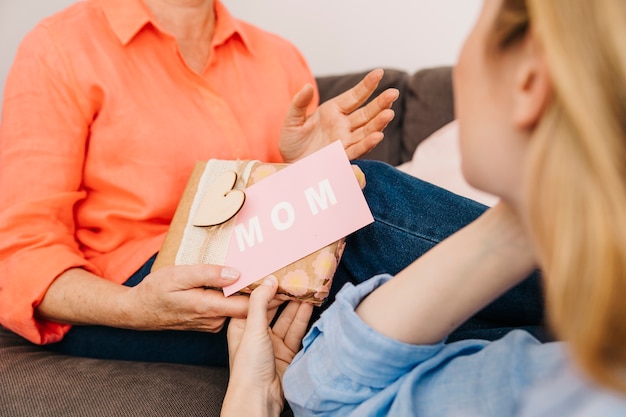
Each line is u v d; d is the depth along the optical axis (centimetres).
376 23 188
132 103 102
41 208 96
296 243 79
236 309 79
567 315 33
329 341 56
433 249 54
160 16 109
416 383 53
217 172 92
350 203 80
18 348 99
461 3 176
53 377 84
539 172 34
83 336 100
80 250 106
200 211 86
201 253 84
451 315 52
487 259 50
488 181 42
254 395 66
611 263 31
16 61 101
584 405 36
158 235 104
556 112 33
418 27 184
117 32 103
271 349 70
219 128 109
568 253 33
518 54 38
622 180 30
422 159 142
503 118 39
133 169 103
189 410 77
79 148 102
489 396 48
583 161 31
